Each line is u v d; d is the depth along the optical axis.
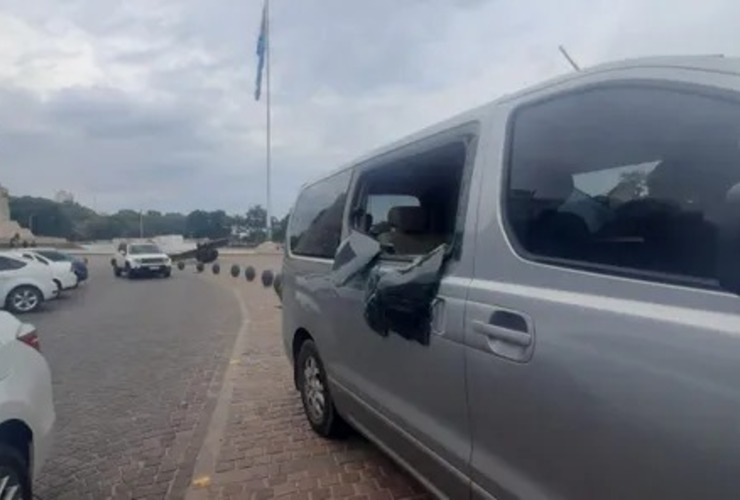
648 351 1.61
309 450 4.46
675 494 1.52
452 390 2.49
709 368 1.46
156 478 4.09
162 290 20.72
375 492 3.73
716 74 1.68
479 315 2.30
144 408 5.75
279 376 6.93
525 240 2.21
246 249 60.44
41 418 3.16
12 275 14.44
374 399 3.38
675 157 1.74
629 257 1.81
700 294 1.55
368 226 3.85
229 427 5.03
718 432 1.42
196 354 8.45
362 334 3.54
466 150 2.69
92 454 4.53
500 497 2.20
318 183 4.99
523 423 2.06
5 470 2.81
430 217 3.21
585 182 2.04
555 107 2.23
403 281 2.88
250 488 3.82
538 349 1.98
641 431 1.61
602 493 1.74
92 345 9.27
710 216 1.59
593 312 1.81
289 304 5.17
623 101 1.94
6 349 3.04
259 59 41.09
